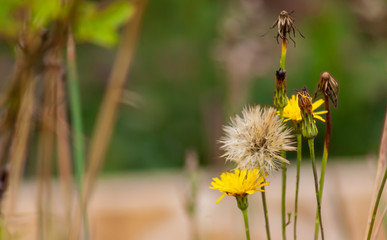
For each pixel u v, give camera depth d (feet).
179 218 4.80
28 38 2.93
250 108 2.61
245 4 5.24
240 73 5.07
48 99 3.11
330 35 7.63
